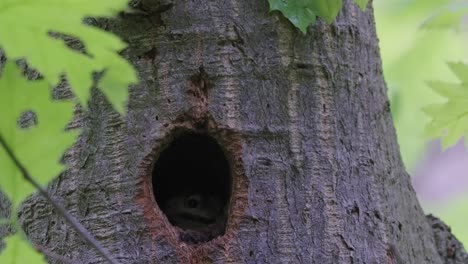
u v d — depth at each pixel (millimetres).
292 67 3084
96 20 3004
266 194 2982
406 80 5961
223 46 3033
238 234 2943
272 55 3068
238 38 3047
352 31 3287
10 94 2260
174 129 2982
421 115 5902
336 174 3080
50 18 2152
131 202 2945
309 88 3107
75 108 3000
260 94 3039
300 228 2980
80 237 2936
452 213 8344
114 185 2959
